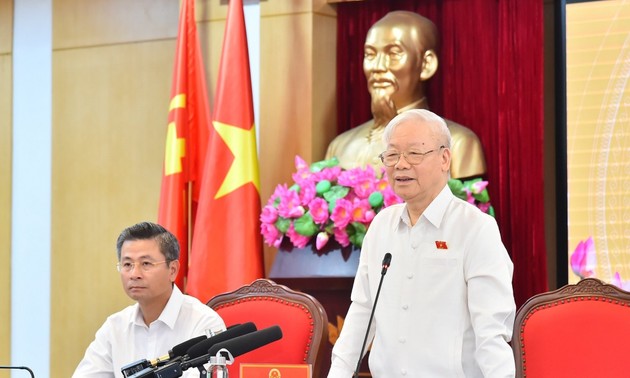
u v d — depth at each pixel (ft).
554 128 20.43
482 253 11.48
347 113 21.75
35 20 25.08
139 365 10.11
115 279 24.03
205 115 21.43
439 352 11.54
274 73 21.72
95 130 24.35
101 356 13.84
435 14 21.17
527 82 20.13
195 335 13.50
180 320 13.61
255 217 19.86
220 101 20.39
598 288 13.35
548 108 20.57
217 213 19.92
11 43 25.25
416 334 11.69
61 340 24.45
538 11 20.13
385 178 18.66
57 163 24.71
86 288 24.30
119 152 24.11
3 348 24.89
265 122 21.72
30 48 25.14
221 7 22.45
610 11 19.45
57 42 24.82
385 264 11.28
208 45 22.54
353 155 20.15
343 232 18.19
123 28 24.18
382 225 12.36
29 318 24.80
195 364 9.94
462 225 11.76
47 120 24.90
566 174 19.60
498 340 11.03
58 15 24.84
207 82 22.52
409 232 12.05
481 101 20.61
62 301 24.49
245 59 20.49
